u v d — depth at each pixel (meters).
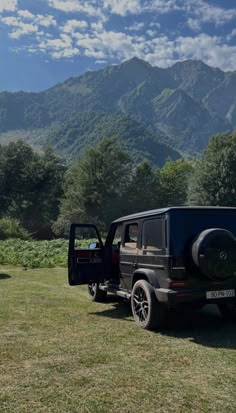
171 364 4.72
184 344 5.51
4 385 4.14
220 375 4.38
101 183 58.16
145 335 5.97
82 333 6.10
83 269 7.89
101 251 8.12
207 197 57.91
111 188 59.50
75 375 4.39
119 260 7.57
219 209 6.25
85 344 5.53
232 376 4.35
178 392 3.95
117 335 5.97
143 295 6.45
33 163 62.91
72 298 9.09
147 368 4.59
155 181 66.69
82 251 7.92
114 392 3.96
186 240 5.93
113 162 59.94
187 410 3.59
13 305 8.25
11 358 4.96
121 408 3.63
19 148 64.94
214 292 5.87
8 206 61.31
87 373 4.45
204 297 5.81
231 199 56.31
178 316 7.30
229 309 6.99
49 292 9.88
